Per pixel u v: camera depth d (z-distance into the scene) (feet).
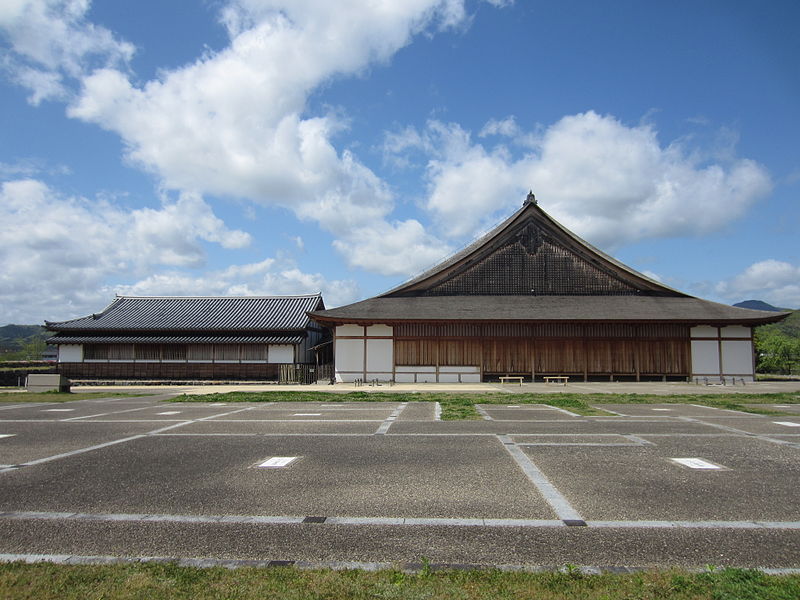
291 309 137.28
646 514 20.17
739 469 27.27
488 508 20.97
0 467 28.68
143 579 14.49
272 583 14.25
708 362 110.93
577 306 115.75
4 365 162.50
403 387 100.22
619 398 68.85
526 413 51.70
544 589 13.93
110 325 126.41
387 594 13.61
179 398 71.82
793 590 13.65
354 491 23.45
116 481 25.41
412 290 123.34
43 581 14.42
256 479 25.63
